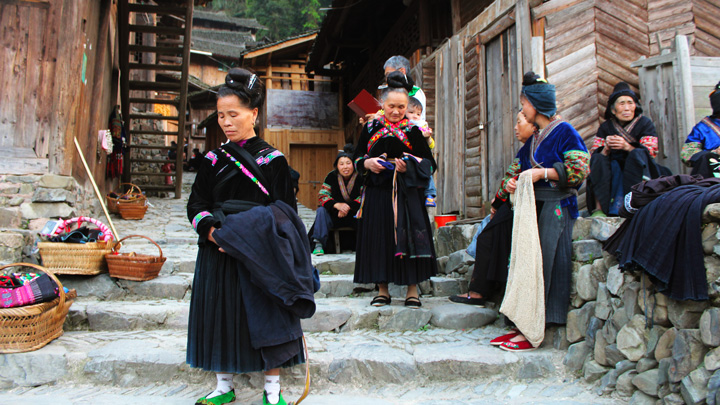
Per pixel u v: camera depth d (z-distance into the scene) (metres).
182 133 10.01
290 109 13.62
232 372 2.21
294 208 2.38
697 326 2.21
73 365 2.70
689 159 3.39
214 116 18.97
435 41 7.78
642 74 4.16
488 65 5.21
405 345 3.00
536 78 3.16
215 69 28.31
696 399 2.03
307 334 3.22
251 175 2.30
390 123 3.41
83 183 5.84
